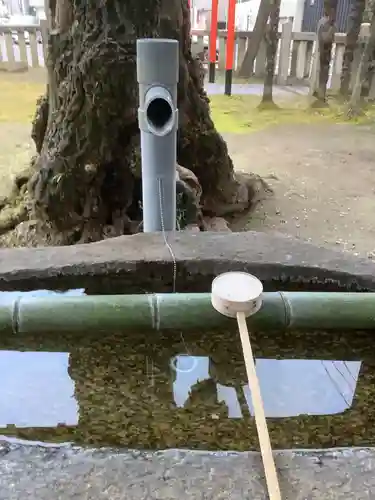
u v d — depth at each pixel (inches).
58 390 49.4
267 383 51.0
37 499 32.4
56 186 94.3
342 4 289.9
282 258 59.7
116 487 33.2
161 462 34.8
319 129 195.3
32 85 251.8
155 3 89.1
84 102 90.4
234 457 35.3
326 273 57.9
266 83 221.3
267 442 35.4
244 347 42.5
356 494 32.9
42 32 253.3
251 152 167.3
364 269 58.3
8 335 54.9
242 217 120.9
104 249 61.2
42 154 98.4
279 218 121.1
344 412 47.7
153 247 61.7
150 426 45.9
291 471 34.4
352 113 212.5
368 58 208.2
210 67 258.8
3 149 164.7
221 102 230.5
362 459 35.3
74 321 48.9
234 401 49.1
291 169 152.7
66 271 57.7
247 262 58.9
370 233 114.4
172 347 54.8
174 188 69.6
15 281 56.9
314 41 256.5
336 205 128.7
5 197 120.9
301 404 48.6
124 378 51.3
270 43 214.8
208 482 33.6
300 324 50.1
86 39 87.9
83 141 92.1
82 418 46.5
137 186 97.3
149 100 61.2
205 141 110.2
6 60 293.0
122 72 88.0
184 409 47.9
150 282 59.7
